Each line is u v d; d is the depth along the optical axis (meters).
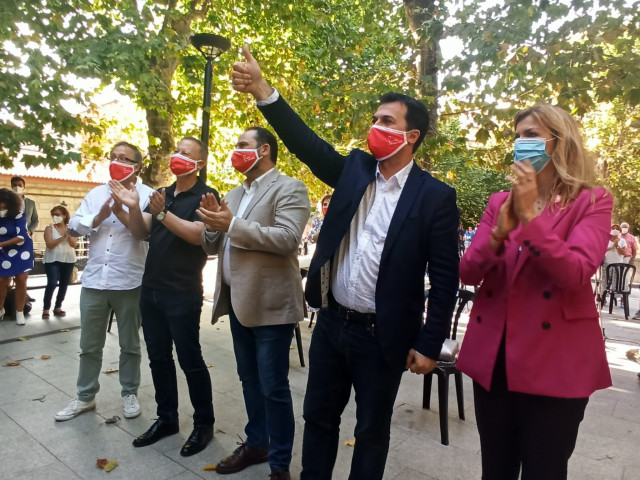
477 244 1.74
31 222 7.35
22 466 2.69
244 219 2.64
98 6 7.52
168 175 8.41
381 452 1.92
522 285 1.58
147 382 4.06
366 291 1.88
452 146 5.67
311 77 7.16
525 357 1.53
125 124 10.05
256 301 2.53
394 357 1.82
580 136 1.61
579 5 4.81
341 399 2.05
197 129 9.67
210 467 2.72
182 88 9.71
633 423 3.58
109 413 3.42
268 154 2.71
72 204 15.98
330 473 2.04
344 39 7.16
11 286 6.64
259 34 9.82
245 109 8.95
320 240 2.01
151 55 6.56
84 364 3.36
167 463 2.78
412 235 1.82
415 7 5.56
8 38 5.15
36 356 4.75
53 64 5.48
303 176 10.48
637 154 7.68
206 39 5.54
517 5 4.73
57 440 3.01
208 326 6.32
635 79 4.59
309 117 6.70
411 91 5.43
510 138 5.36
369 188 1.97
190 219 2.96
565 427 1.52
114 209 3.11
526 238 1.42
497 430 1.67
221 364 4.71
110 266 3.22
